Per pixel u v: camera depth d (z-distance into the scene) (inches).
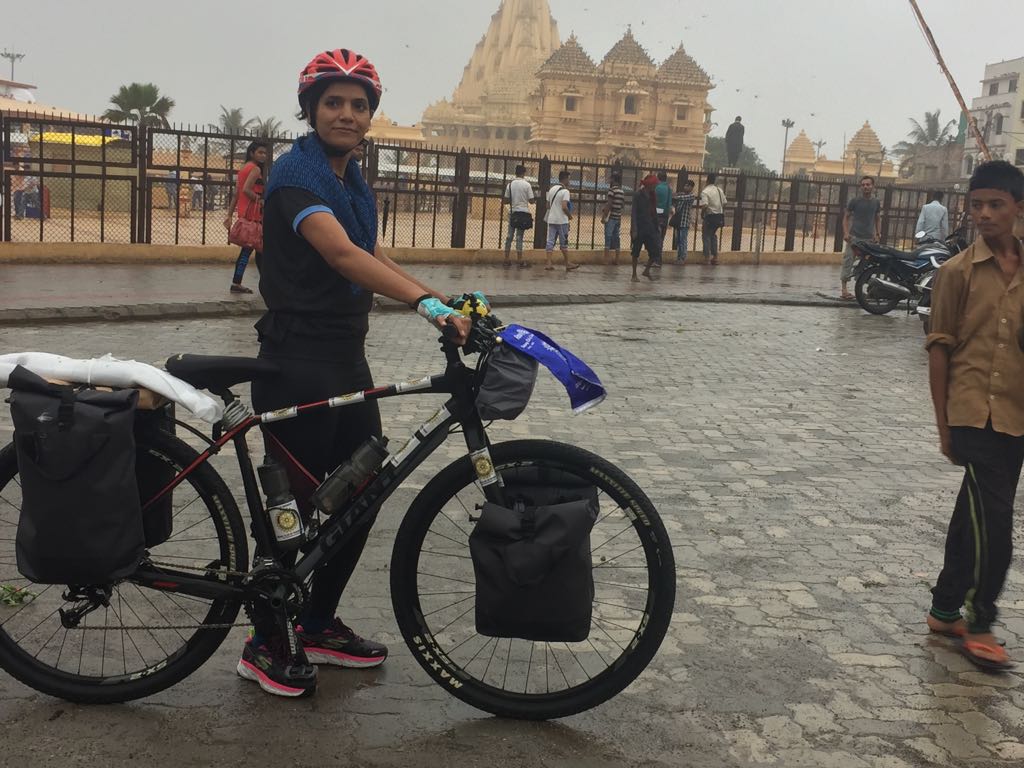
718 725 115.1
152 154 636.7
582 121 2950.3
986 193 128.4
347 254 107.7
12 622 130.9
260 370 113.9
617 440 249.0
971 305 130.7
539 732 112.6
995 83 3065.9
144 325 406.9
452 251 741.9
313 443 116.4
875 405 305.4
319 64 111.7
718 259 862.5
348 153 116.4
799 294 610.9
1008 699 123.4
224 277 566.9
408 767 104.4
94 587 110.3
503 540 109.9
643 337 428.8
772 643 137.2
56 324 398.0
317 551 115.3
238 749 106.7
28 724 110.4
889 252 523.2
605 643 131.3
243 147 660.1
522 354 107.5
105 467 104.0
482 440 112.1
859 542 180.2
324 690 120.0
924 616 148.2
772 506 199.9
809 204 933.2
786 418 283.1
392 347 375.2
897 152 3548.2
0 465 114.0
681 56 2962.6
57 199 874.8
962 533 137.8
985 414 129.6
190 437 224.1
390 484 113.9
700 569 163.8
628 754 108.7
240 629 134.3
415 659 122.4
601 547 148.6
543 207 786.2
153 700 116.4
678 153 2967.5
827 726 115.6
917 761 108.8
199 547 140.9
